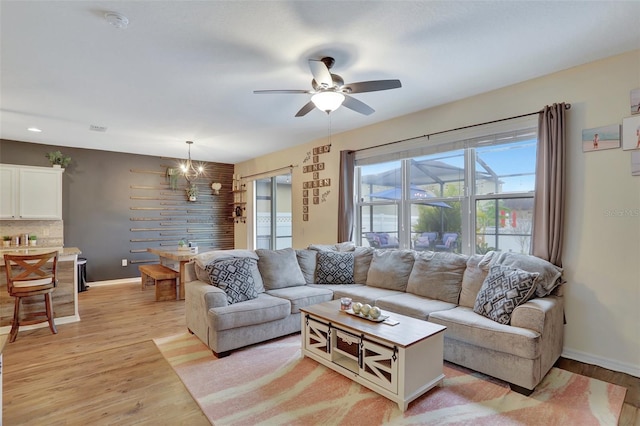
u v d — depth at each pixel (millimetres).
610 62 2727
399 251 3932
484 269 3100
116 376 2635
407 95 3559
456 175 3826
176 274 4996
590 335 2809
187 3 2004
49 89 3287
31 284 3516
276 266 3938
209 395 2352
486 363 2520
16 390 2432
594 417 2074
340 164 4910
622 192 2670
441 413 2129
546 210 2945
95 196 6113
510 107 3299
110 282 6219
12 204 4918
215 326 2936
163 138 5332
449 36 2402
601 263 2764
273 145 5918
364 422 2047
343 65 2852
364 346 2418
